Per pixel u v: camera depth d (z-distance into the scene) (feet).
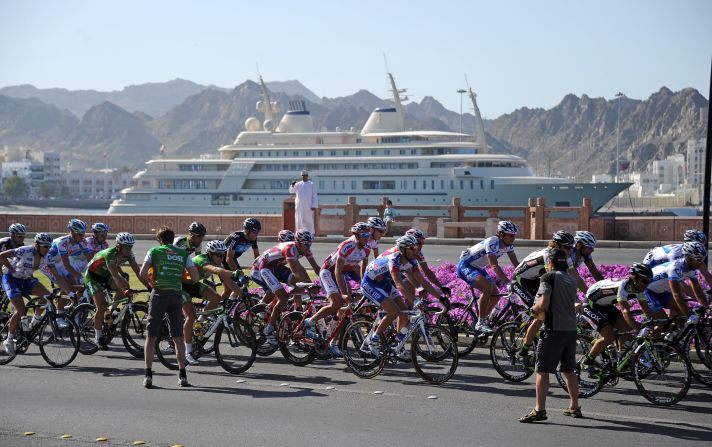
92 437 29.37
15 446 28.22
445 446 28.30
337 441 28.89
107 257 43.32
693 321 37.58
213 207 262.88
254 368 42.70
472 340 46.50
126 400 35.29
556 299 31.89
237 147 261.03
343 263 42.04
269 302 46.78
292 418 32.22
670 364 35.99
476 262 45.11
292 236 46.32
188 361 42.37
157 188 272.72
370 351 39.88
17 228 47.01
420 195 234.99
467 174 229.66
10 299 43.96
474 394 36.76
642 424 31.60
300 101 292.81
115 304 45.37
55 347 43.06
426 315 40.09
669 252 40.32
